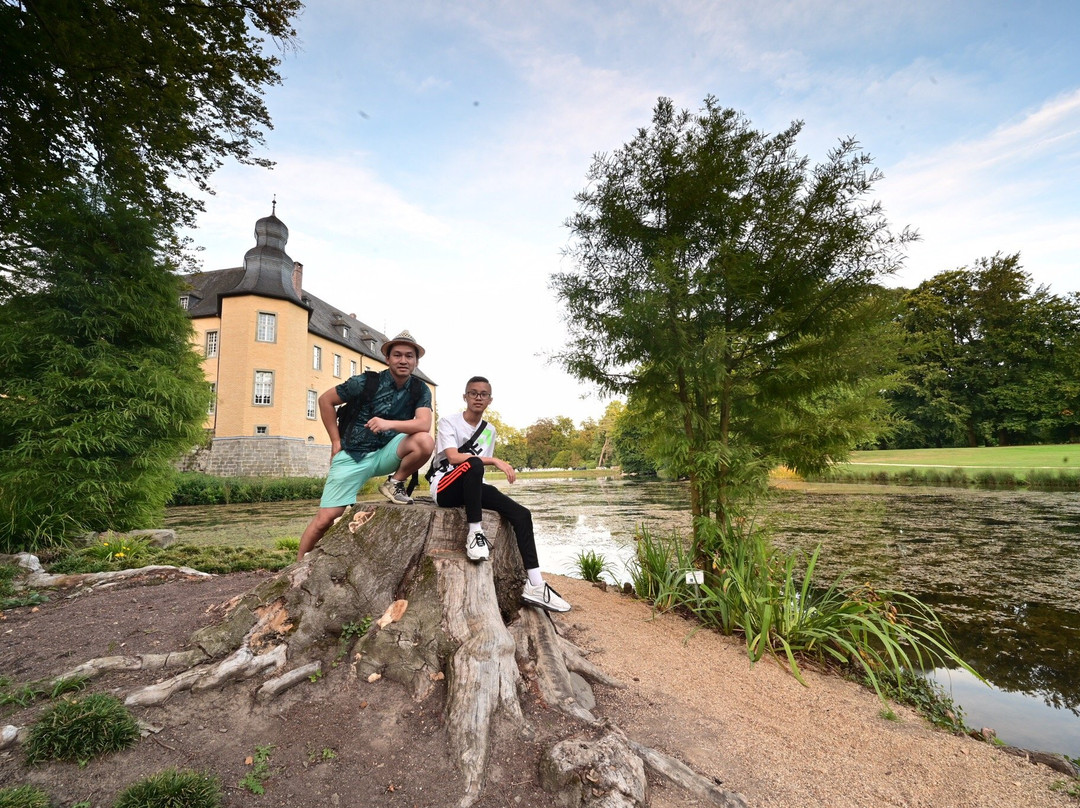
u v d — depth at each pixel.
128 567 5.30
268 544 8.44
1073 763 2.72
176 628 3.21
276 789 2.00
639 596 5.64
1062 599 5.39
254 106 8.28
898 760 2.64
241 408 26.64
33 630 3.32
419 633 2.73
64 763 2.04
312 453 30.30
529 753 2.25
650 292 5.29
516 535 3.38
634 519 12.80
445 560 2.97
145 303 7.30
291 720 2.38
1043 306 33.06
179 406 7.32
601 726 2.48
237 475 25.58
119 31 6.48
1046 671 3.93
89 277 7.01
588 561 6.83
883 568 6.69
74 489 6.25
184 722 2.33
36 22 6.07
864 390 5.59
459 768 2.12
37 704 2.39
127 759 2.09
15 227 6.46
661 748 2.58
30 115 6.78
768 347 5.71
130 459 6.89
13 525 5.71
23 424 6.25
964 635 4.61
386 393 3.43
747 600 4.23
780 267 5.48
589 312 6.12
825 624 4.21
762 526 5.63
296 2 7.33
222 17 7.20
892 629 4.25
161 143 8.05
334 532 3.17
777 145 5.69
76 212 6.83
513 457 83.31
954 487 18.28
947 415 32.88
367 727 2.35
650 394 6.01
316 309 35.56
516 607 3.45
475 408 3.31
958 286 35.81
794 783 2.38
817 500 14.73
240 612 2.93
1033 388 32.16
